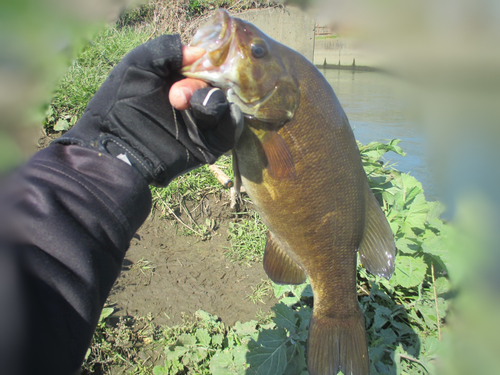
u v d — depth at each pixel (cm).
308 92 44
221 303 70
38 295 23
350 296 52
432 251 69
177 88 34
